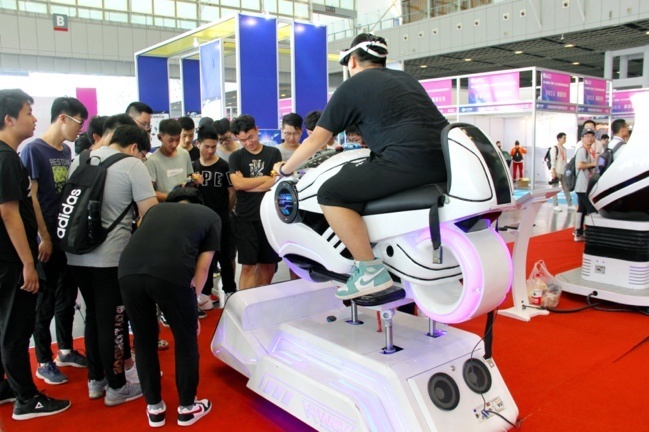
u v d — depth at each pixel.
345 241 2.14
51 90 18.19
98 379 2.88
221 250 4.28
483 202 1.88
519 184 12.20
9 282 2.55
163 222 2.51
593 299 4.52
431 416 2.12
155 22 19.84
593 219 4.55
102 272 2.68
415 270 2.12
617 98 14.84
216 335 3.23
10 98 2.55
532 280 4.45
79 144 4.18
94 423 2.62
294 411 2.43
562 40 17.47
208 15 21.05
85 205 2.62
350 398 2.19
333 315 3.17
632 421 2.52
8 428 2.57
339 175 2.14
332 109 2.19
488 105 11.75
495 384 2.43
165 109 13.34
